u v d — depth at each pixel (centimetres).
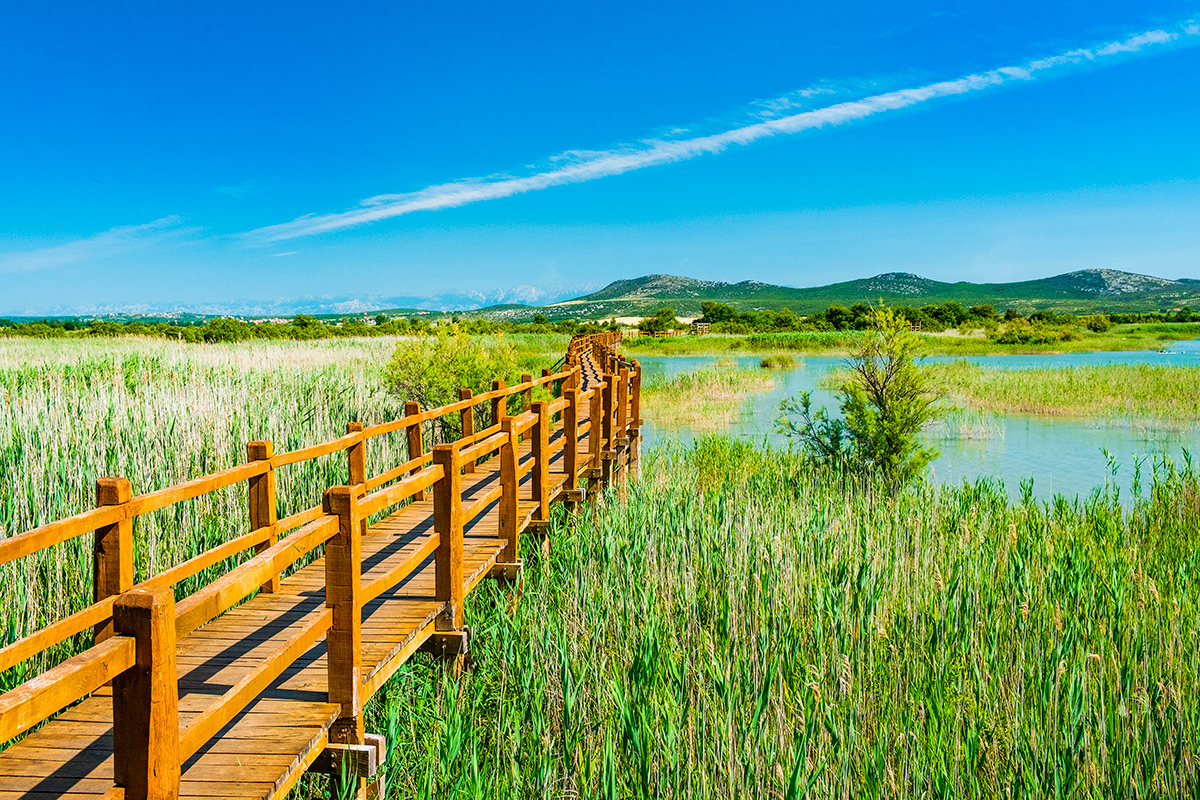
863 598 631
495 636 566
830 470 1235
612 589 642
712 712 473
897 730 477
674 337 6662
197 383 1434
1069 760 454
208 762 335
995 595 653
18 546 262
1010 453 1688
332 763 376
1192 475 1121
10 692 198
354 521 383
